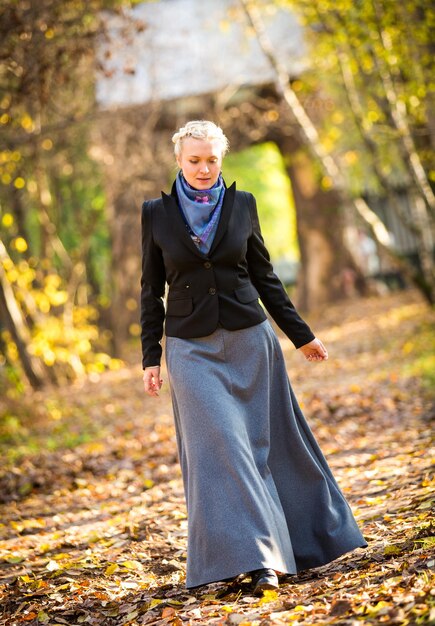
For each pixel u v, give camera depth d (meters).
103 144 27.59
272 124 31.69
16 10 13.91
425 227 23.22
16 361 22.78
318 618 4.47
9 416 16.64
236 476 5.20
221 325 5.46
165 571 6.40
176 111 30.66
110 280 33.56
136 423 15.08
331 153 26.88
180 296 5.47
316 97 27.28
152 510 8.58
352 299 35.72
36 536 8.15
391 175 34.59
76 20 14.99
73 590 5.95
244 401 5.53
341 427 11.84
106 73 15.91
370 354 19.95
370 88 21.08
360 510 7.18
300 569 5.52
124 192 29.81
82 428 15.77
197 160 5.43
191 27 29.89
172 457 11.41
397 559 5.25
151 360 5.63
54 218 29.89
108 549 7.17
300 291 37.00
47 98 14.95
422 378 14.44
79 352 25.31
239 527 5.14
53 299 23.12
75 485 10.64
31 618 5.45
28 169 24.08
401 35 18.64
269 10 22.72
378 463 9.05
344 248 36.09
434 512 6.16
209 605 5.18
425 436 10.01
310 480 5.61
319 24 21.62
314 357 5.81
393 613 4.18
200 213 5.45
